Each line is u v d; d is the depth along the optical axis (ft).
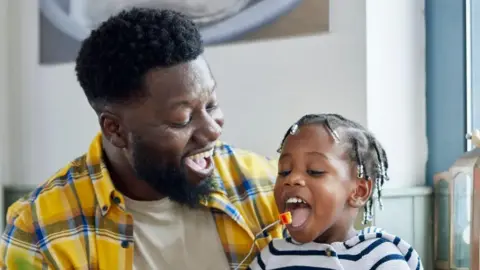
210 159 3.18
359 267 2.84
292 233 2.96
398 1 4.37
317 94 4.30
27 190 5.70
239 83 4.63
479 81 4.44
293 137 3.05
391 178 4.32
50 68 5.59
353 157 3.01
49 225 3.15
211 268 3.24
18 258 3.11
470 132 4.11
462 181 4.02
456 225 4.09
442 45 4.51
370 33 4.14
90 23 5.34
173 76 2.90
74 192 3.27
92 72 3.05
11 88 5.85
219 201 3.30
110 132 3.11
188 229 3.27
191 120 2.99
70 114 5.49
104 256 3.11
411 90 4.49
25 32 5.74
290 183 2.95
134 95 2.93
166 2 4.95
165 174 3.01
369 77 4.13
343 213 3.00
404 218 4.31
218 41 4.71
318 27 4.30
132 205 3.21
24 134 5.78
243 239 3.28
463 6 4.41
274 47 4.48
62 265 3.05
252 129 4.57
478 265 3.59
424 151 4.59
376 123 4.19
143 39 2.90
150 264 3.15
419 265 2.96
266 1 4.50
